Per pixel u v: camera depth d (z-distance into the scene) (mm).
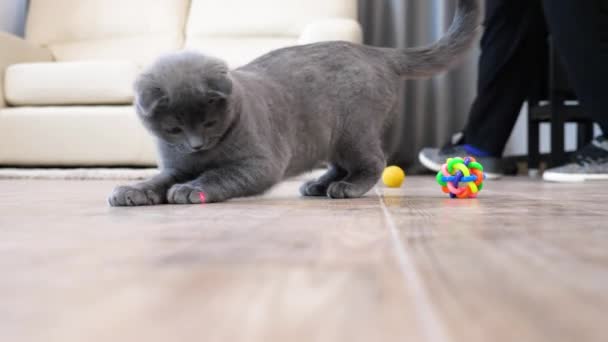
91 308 370
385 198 1483
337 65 1658
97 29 3672
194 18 3561
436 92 3773
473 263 510
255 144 1464
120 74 3023
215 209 1164
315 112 1616
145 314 351
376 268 492
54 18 3770
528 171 3338
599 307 346
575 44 2236
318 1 3404
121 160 2977
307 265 511
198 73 1396
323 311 353
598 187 1889
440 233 728
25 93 3115
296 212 1079
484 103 2760
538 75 3070
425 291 398
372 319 332
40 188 1991
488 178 2711
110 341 298
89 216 1025
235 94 1422
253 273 479
